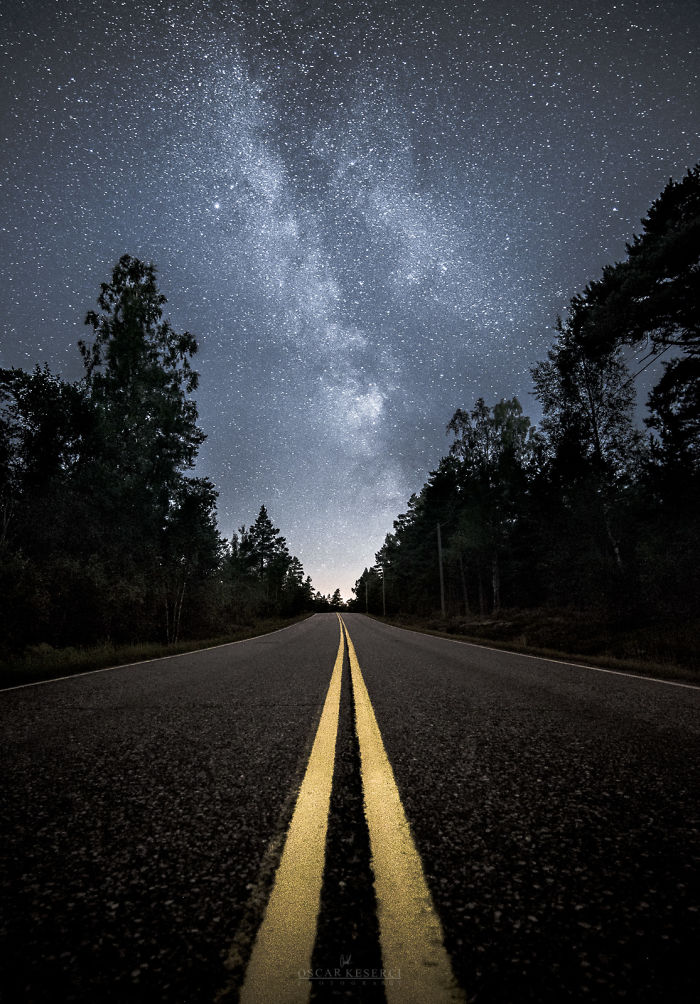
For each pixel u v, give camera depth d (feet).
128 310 64.13
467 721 9.86
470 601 135.44
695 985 2.63
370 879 3.79
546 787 6.03
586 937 3.06
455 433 95.45
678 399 44.50
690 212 38.47
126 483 53.72
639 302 40.34
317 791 5.88
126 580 44.16
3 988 2.61
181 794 5.78
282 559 193.77
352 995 2.54
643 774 6.53
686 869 3.98
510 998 2.52
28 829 4.76
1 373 44.70
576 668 20.36
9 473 42.19
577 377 57.36
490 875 3.86
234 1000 2.52
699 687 15.24
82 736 8.69
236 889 3.64
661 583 41.75
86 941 3.01
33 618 30.12
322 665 21.48
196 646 36.22
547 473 63.00
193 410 68.44
